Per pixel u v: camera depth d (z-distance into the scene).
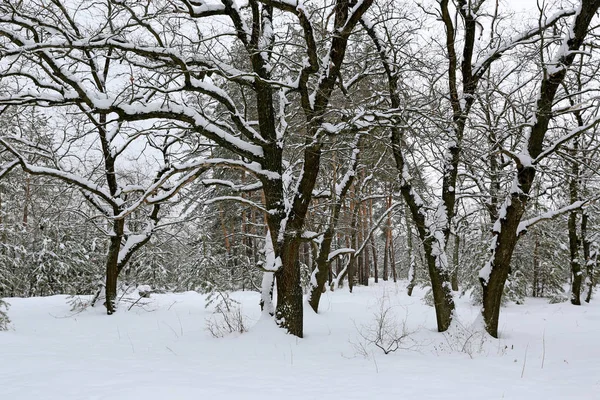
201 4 9.72
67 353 8.38
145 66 8.81
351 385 5.92
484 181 12.12
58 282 23.52
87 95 8.70
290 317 9.79
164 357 7.97
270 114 10.41
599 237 22.44
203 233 18.86
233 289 21.06
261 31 10.40
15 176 20.53
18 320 13.05
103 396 5.11
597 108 10.17
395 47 10.48
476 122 10.32
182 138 13.35
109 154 14.16
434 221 10.91
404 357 8.15
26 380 5.95
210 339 9.77
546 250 22.05
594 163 11.15
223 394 5.28
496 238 10.42
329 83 9.80
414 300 21.44
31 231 23.58
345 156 14.03
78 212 14.31
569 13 10.25
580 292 20.42
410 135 10.05
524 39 10.57
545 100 9.80
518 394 5.53
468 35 10.61
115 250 14.41
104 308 14.96
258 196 20.30
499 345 9.26
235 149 9.99
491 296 10.38
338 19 9.77
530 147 10.03
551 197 11.25
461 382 6.17
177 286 26.59
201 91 9.40
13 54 7.96
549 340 10.14
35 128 13.37
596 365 7.45
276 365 7.29
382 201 31.84
